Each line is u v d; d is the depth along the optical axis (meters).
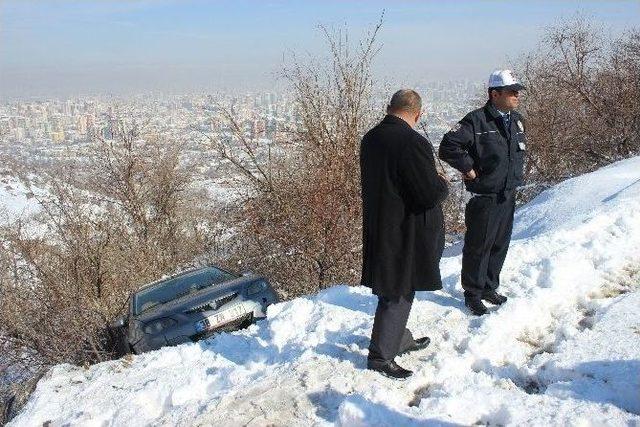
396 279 3.39
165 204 19.00
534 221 9.00
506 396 3.12
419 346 3.94
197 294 7.44
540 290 4.48
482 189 4.24
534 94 20.83
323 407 3.30
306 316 4.94
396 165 3.26
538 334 4.08
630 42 20.27
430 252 3.41
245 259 12.67
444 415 3.00
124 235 16.31
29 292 11.42
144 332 6.82
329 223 10.88
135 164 18.56
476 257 4.34
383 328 3.54
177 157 18.94
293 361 3.92
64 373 4.72
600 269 4.84
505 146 4.21
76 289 12.29
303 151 11.45
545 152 19.89
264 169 11.81
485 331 3.99
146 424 3.61
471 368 3.73
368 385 3.45
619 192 7.93
